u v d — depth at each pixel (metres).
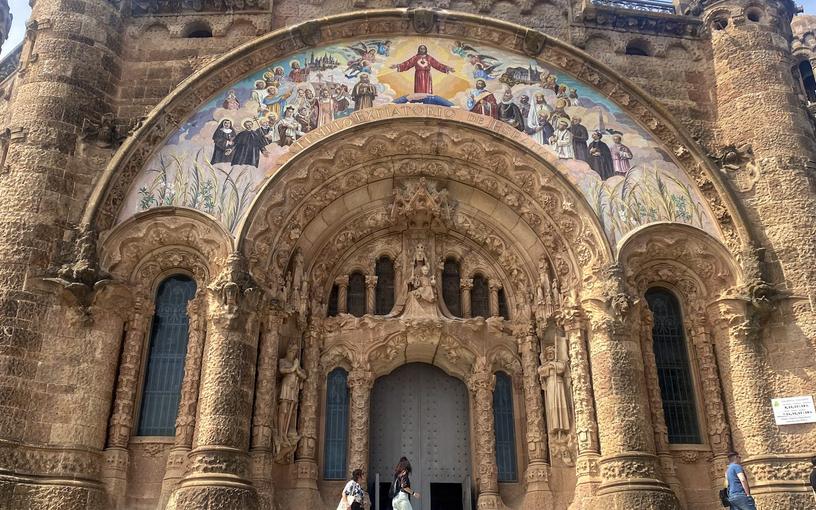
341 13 21.11
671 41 22.14
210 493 15.34
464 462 20.14
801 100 21.42
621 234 19.22
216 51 20.75
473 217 21.41
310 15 21.38
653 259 19.62
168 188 18.75
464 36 21.30
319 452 19.08
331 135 19.72
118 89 20.16
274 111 20.00
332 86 20.50
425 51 21.16
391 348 20.11
